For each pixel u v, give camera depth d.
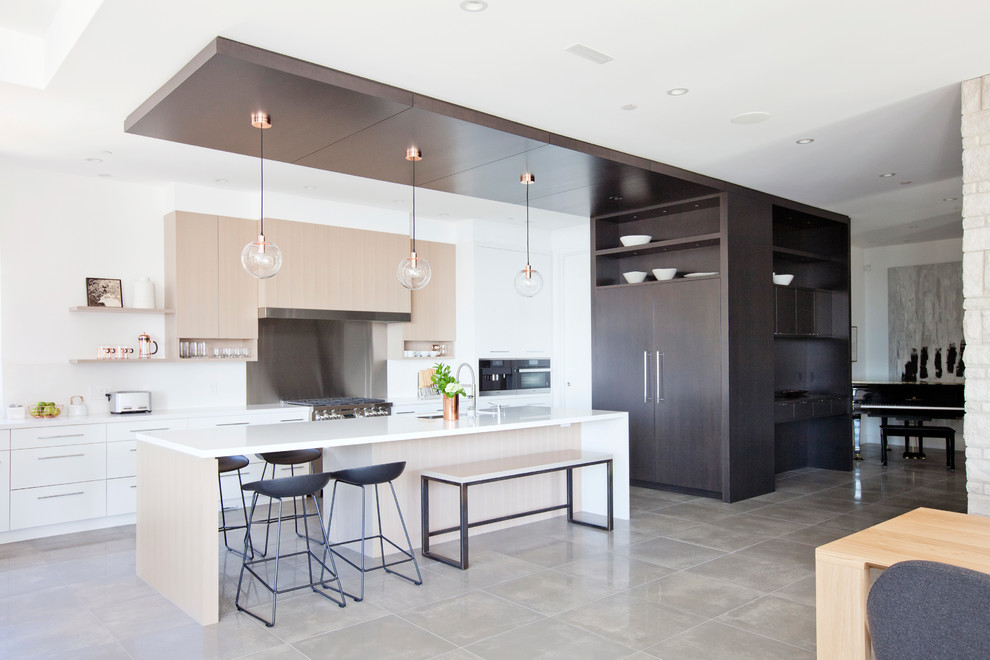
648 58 3.46
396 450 4.55
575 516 5.51
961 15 3.06
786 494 6.36
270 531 5.16
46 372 5.52
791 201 6.86
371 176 5.20
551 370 8.58
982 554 2.06
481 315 7.77
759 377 6.30
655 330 6.53
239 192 6.25
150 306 5.84
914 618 1.42
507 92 3.86
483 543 4.76
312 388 6.98
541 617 3.41
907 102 4.13
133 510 5.39
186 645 3.11
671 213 6.73
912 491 6.50
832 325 7.80
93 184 5.77
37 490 4.97
